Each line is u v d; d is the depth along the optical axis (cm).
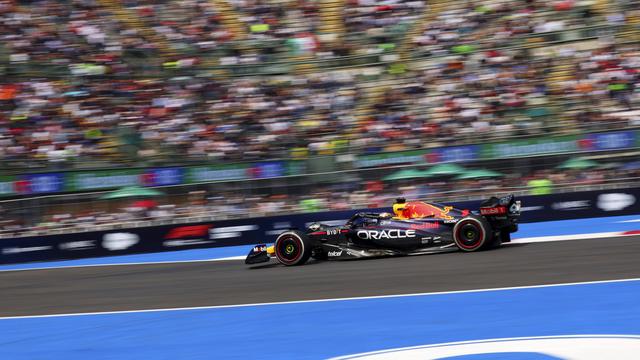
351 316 1007
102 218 2394
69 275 1853
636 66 2692
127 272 1811
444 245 1546
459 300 1052
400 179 2366
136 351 907
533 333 837
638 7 2881
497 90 2759
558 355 736
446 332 877
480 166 2355
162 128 2770
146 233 2308
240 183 2388
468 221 1520
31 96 2823
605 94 2636
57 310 1276
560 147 2450
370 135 2711
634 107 2555
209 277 1562
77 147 2678
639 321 846
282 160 2617
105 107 2831
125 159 2686
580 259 1351
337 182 2378
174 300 1275
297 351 842
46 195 2602
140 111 2839
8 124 2717
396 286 1212
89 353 920
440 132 2661
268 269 1608
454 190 2345
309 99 2900
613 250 1445
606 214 2248
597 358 711
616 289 1036
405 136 2673
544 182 2312
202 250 2255
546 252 1477
